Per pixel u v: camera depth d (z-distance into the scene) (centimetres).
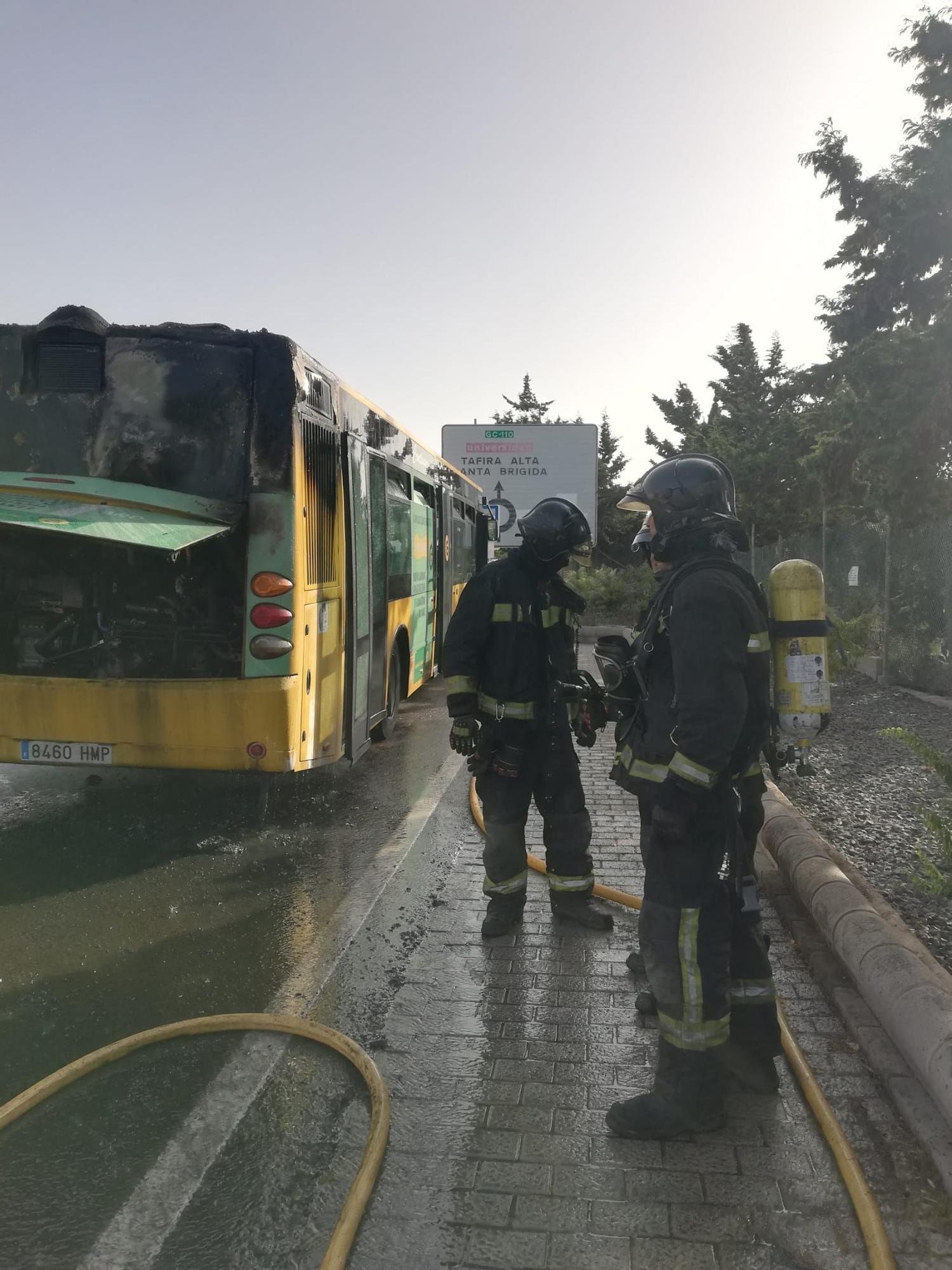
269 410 589
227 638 590
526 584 445
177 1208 265
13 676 594
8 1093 328
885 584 1302
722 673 279
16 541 589
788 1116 304
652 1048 348
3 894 517
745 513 3316
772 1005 315
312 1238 254
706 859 295
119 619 592
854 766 809
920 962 346
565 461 2516
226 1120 306
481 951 432
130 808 683
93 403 602
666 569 324
